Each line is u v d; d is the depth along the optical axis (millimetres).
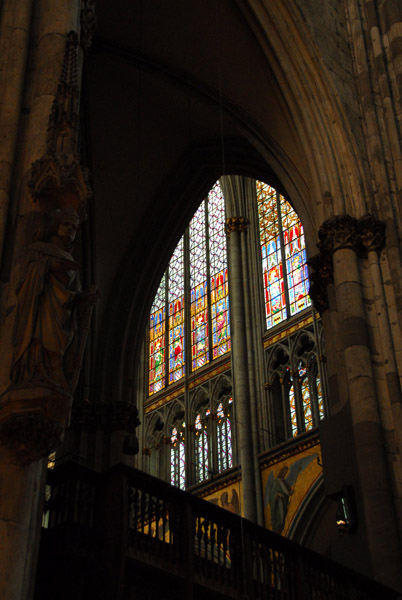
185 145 22578
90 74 20391
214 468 28500
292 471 25781
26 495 7961
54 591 10141
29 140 9844
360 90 18328
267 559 12133
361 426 14391
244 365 28750
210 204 34375
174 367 32344
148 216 22828
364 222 16234
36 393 7875
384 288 15742
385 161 17172
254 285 30438
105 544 10273
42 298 8375
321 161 17203
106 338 21750
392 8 19156
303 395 27328
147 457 30844
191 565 10891
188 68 20141
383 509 13648
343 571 12930
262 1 18109
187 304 33125
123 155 21984
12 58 10336
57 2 10945
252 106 19391
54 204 9312
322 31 18547
